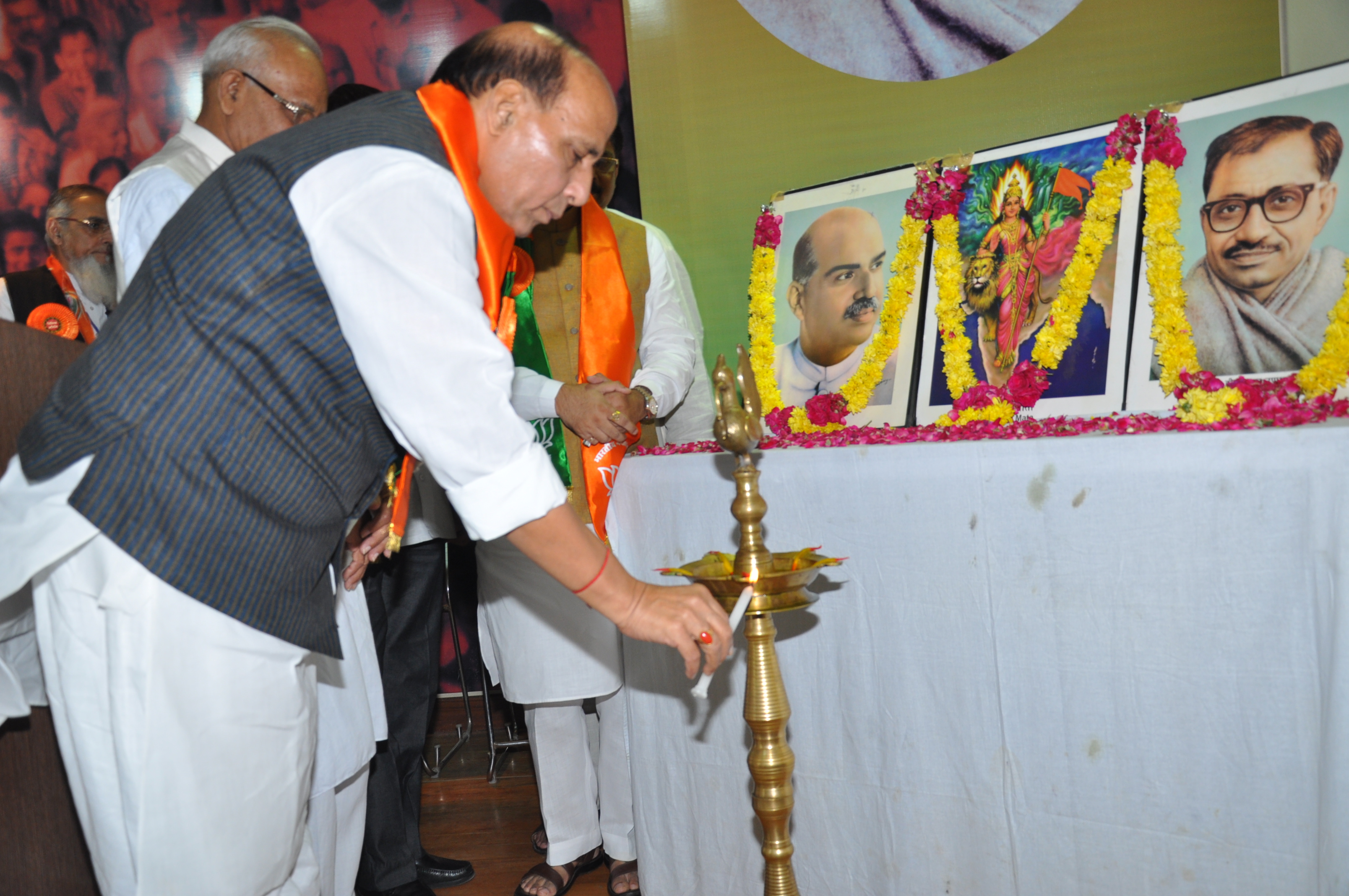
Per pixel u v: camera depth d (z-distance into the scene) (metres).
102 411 0.96
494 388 0.96
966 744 1.34
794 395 1.78
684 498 1.65
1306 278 1.25
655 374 1.89
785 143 2.82
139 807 0.97
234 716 1.01
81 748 1.01
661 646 1.70
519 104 1.06
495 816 2.45
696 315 2.17
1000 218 1.58
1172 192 1.37
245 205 0.98
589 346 1.89
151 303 0.99
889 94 2.75
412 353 0.93
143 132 3.70
